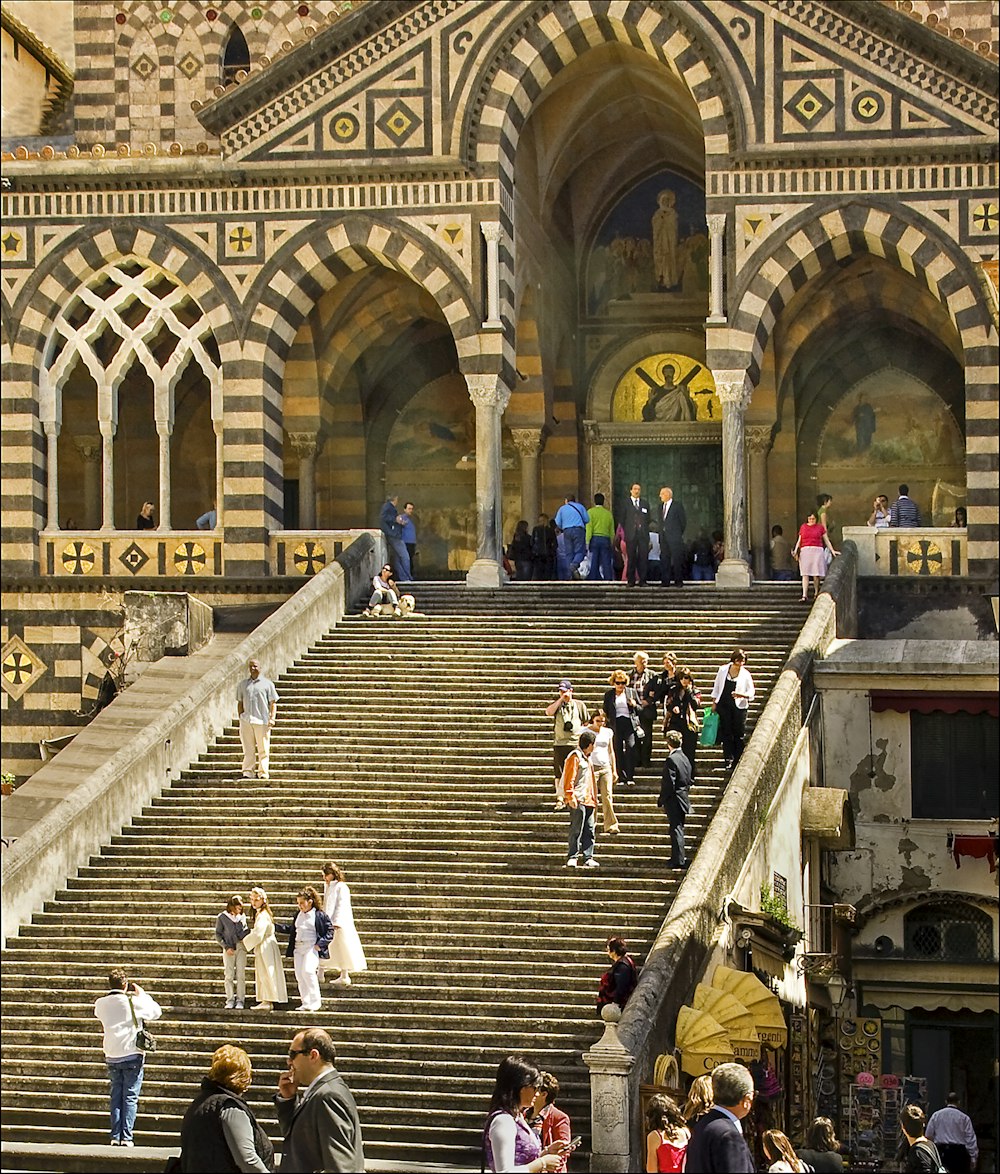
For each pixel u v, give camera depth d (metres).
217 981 29.27
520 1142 19.20
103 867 32.41
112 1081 26.27
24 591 46.31
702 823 32.28
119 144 51.31
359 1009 28.41
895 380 52.59
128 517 53.38
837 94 44.47
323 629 40.81
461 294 45.50
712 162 44.88
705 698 37.16
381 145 45.84
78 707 46.00
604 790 31.83
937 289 44.16
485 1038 27.52
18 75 54.25
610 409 54.53
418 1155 25.62
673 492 54.31
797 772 36.16
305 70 45.97
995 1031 40.28
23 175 46.56
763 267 44.66
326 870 28.73
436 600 42.91
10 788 43.03
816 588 42.00
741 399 44.56
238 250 46.31
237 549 45.91
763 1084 27.61
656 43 45.06
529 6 45.34
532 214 50.38
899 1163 26.23
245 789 34.38
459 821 32.81
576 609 42.00
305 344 50.94
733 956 29.95
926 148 44.06
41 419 46.91
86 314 47.44
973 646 40.28
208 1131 17.58
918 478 52.53
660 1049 25.69
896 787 39.72
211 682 36.69
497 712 36.88
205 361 46.41
